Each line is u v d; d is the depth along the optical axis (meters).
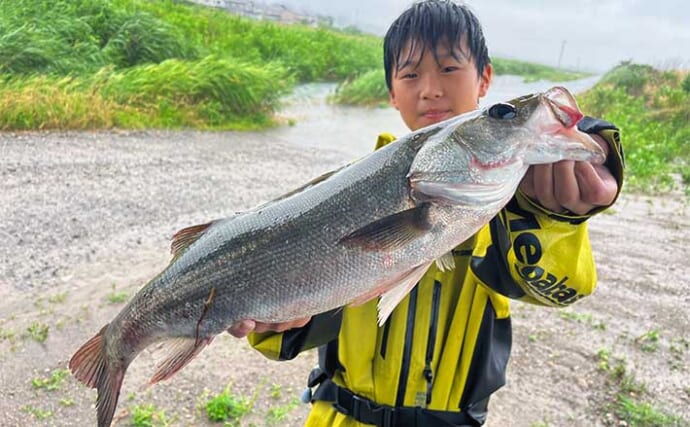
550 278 0.53
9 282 1.54
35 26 4.09
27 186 2.26
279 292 0.58
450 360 0.60
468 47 0.62
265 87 4.57
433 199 0.54
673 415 1.14
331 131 4.42
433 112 0.63
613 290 1.67
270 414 1.12
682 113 4.88
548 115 0.50
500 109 0.52
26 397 1.13
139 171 2.64
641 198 2.71
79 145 2.98
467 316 0.61
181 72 4.18
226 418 1.10
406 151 0.56
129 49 4.67
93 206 2.12
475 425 0.62
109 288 1.54
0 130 3.03
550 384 1.23
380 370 0.61
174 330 0.61
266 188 2.60
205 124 3.99
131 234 1.91
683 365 1.31
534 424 1.10
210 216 2.14
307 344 0.62
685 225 2.32
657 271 1.82
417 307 0.60
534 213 0.52
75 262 1.68
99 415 0.63
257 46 7.04
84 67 4.02
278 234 0.58
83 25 4.46
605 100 5.40
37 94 3.27
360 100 5.97
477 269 0.58
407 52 0.63
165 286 0.61
